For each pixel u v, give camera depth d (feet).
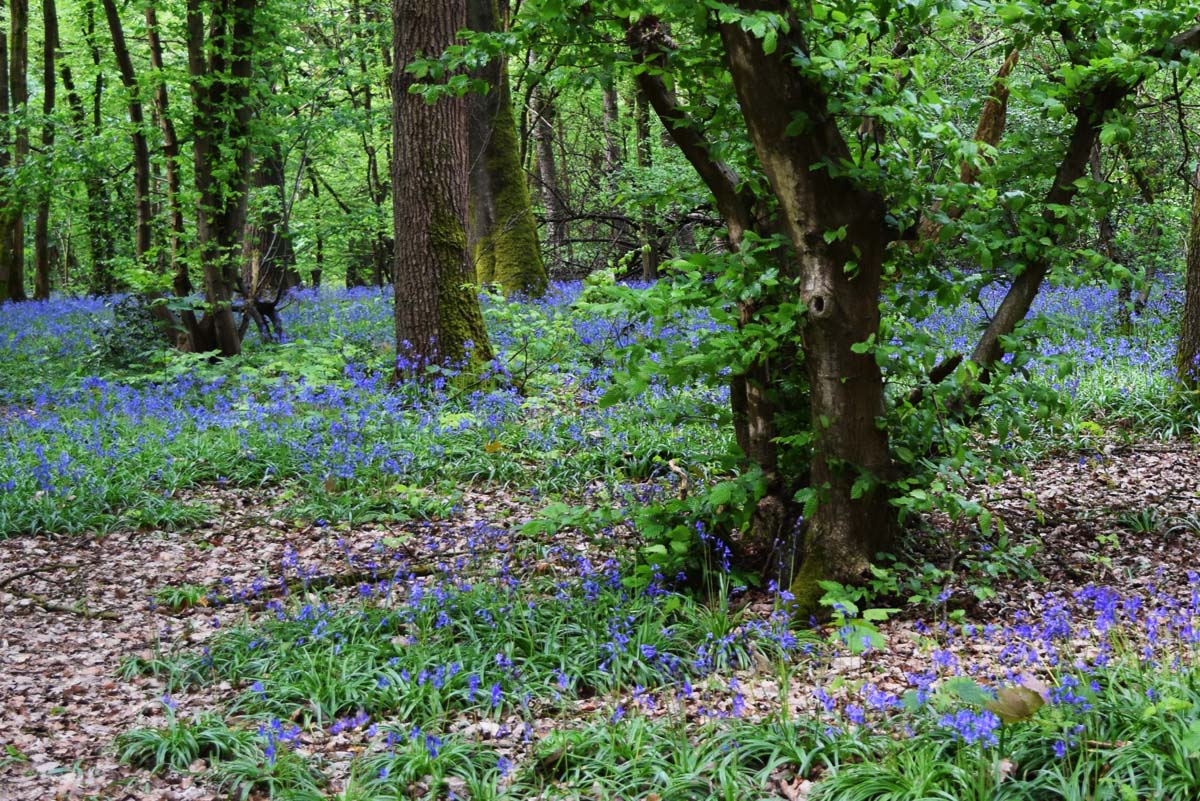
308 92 54.19
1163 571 22.90
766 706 16.84
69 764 16.67
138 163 53.11
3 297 83.10
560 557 24.91
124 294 59.16
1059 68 20.57
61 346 56.24
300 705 18.17
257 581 23.82
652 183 64.28
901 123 18.53
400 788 15.23
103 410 39.70
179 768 16.43
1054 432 32.83
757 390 22.34
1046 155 21.56
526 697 17.81
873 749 14.66
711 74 21.33
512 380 40.47
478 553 24.99
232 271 49.70
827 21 19.02
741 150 21.45
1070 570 23.12
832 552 20.99
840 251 19.66
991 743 12.87
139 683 19.80
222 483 32.19
